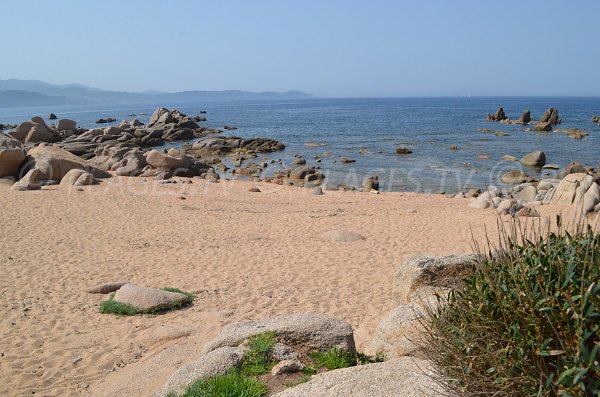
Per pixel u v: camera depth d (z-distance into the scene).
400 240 13.30
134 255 11.91
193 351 6.82
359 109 123.50
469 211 17.09
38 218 15.24
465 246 12.52
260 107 161.25
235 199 19.92
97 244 12.76
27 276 10.27
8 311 8.47
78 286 9.79
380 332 5.70
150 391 5.78
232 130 58.06
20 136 39.91
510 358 2.87
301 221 15.71
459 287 3.88
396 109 119.62
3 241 12.75
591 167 27.09
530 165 30.00
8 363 6.75
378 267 11.02
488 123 63.00
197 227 14.74
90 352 7.10
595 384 2.56
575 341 2.65
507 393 2.91
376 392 4.08
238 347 5.43
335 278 10.31
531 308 2.77
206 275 10.52
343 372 4.48
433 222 15.33
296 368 5.06
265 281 10.14
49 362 6.81
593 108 117.00
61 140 41.34
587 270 2.78
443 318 3.39
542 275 2.87
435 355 3.52
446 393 3.70
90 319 8.27
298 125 66.00
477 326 2.99
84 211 16.42
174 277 10.40
